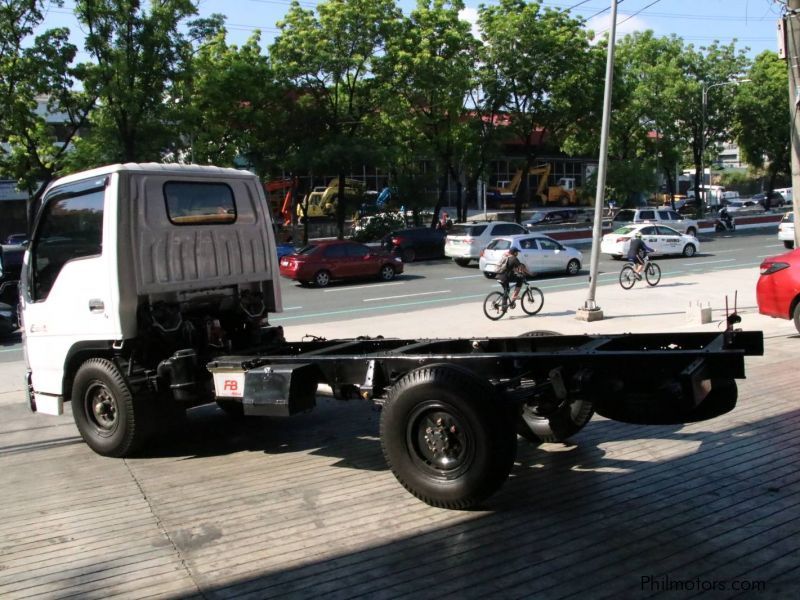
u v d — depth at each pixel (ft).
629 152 163.84
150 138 94.53
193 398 20.40
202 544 14.92
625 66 157.07
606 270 90.63
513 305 51.90
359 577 13.15
